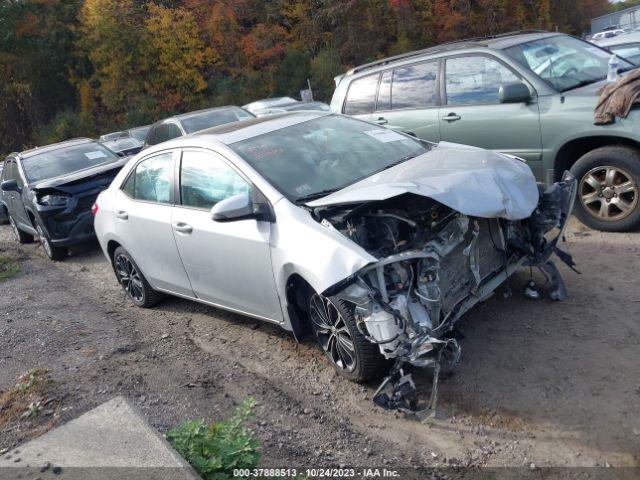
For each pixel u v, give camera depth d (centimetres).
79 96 4391
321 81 4150
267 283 464
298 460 369
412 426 390
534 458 345
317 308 446
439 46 799
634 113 580
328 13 4431
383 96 802
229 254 488
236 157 494
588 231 641
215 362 509
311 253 408
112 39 4053
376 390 431
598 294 503
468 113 706
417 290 395
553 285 501
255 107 1998
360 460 365
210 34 4294
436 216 436
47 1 4322
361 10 4506
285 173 476
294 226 430
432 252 394
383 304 375
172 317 629
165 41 4144
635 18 4188
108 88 4141
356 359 422
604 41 1145
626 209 607
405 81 780
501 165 464
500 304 513
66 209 932
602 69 701
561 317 477
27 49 4256
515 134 666
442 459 356
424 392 418
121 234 631
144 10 4275
